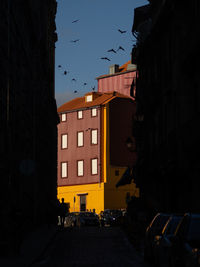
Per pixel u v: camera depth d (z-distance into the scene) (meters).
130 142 43.50
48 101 50.78
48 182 50.34
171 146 28.14
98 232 36.16
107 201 70.12
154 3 36.31
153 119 37.31
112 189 70.75
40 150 42.69
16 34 28.47
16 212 21.09
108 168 70.88
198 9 25.19
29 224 33.81
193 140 22.78
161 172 32.44
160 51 34.28
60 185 76.88
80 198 73.56
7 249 20.77
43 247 24.28
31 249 23.41
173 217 14.90
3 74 23.44
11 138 25.98
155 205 29.17
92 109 73.31
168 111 31.45
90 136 73.06
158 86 33.91
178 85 28.22
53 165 56.19
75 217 53.16
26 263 17.88
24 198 31.98
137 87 44.06
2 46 23.16
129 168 46.97
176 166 27.69
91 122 73.19
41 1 41.69
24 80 32.22
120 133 72.56
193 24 23.56
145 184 41.50
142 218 26.95
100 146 71.50
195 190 25.80
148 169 37.53
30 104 35.62
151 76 37.84
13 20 26.84
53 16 54.88
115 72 78.88
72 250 24.41
